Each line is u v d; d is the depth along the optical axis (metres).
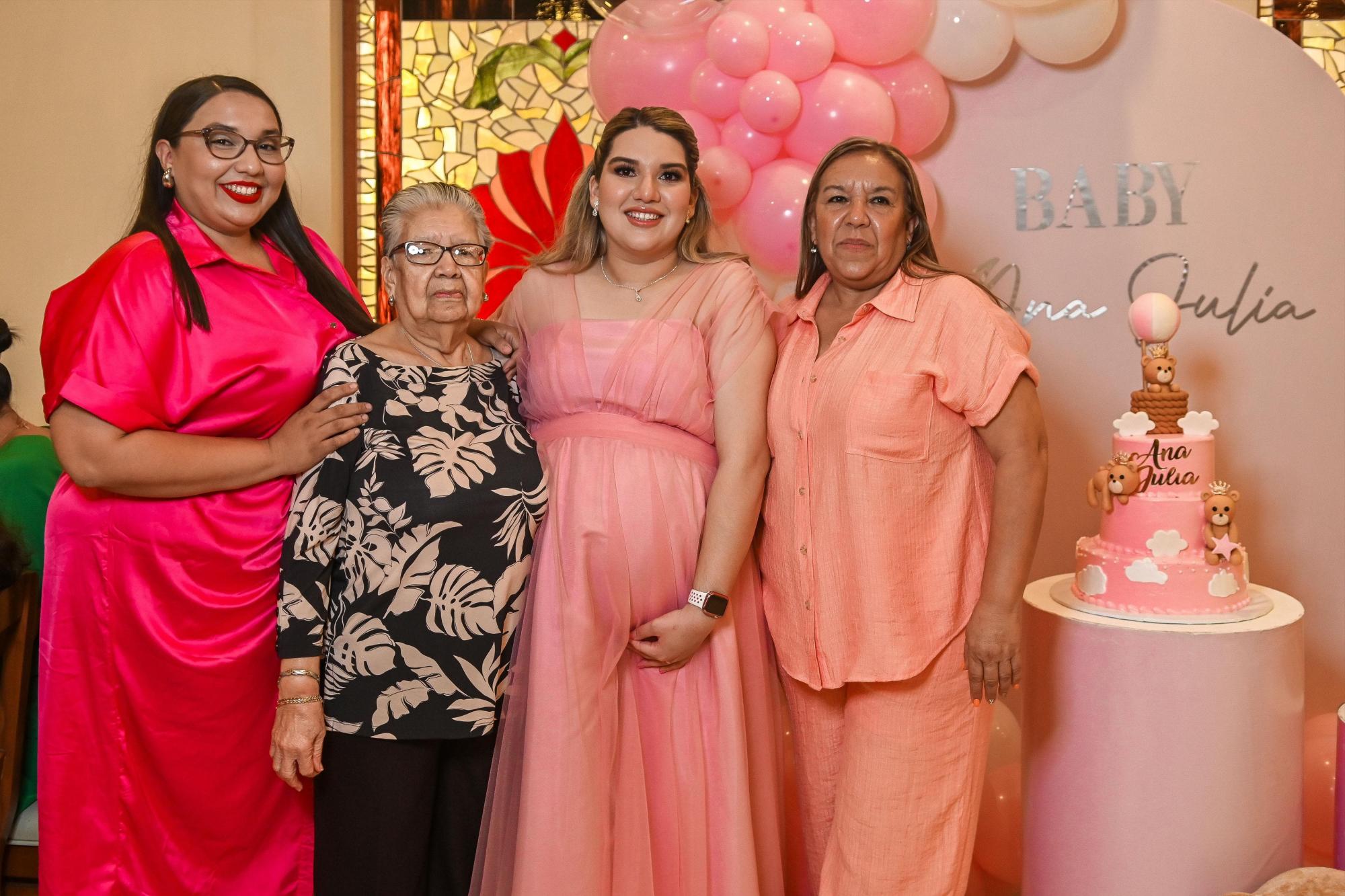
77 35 3.62
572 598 1.85
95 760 1.95
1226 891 1.96
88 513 1.92
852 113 2.40
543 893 1.78
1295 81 2.66
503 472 1.84
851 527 1.85
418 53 3.86
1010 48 2.71
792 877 2.26
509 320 2.06
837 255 1.90
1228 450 2.77
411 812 1.84
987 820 2.40
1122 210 2.73
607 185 1.90
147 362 1.85
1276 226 2.70
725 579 1.88
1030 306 2.78
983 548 1.93
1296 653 1.99
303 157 3.63
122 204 3.65
